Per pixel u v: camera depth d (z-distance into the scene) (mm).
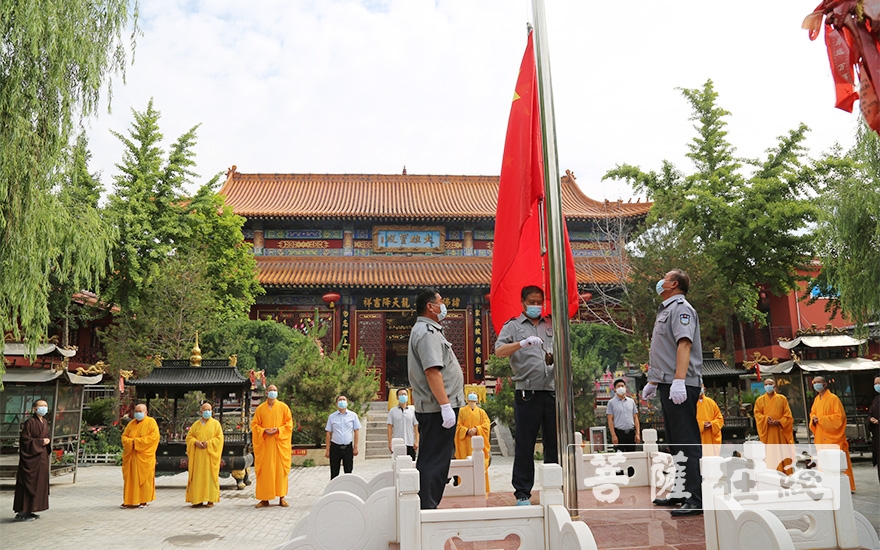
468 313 32406
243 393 15977
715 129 29391
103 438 22234
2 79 9281
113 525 10891
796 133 28031
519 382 5961
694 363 5320
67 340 26016
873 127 3768
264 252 33938
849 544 3678
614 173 29906
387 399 31625
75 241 10953
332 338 32188
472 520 3771
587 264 32500
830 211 15023
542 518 3811
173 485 16562
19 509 11453
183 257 24531
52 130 9805
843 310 15273
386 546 5293
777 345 34594
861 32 3832
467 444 11531
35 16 9148
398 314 33344
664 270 23234
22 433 11742
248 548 9172
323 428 20453
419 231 34562
